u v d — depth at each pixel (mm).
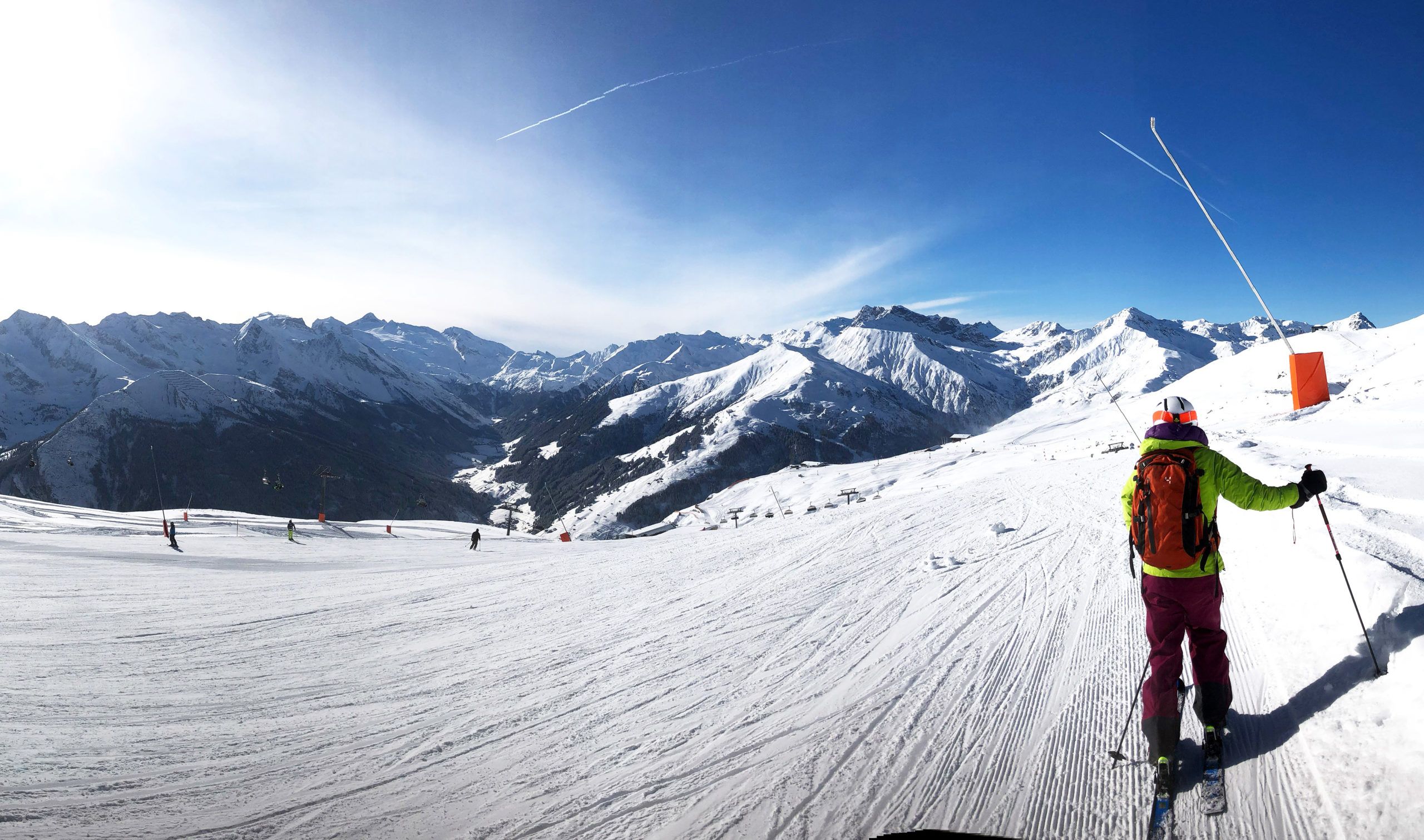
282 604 10258
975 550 8930
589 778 3451
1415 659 2678
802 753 3529
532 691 5004
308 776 3629
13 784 3521
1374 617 3266
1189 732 3068
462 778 3541
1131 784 2824
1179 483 2734
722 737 3852
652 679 5062
